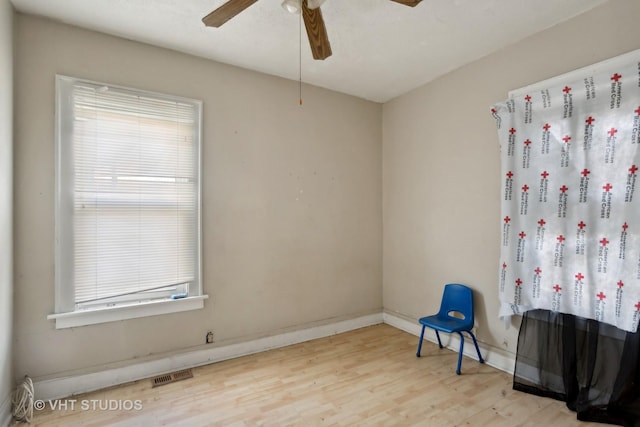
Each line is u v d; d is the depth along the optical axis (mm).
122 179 2314
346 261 3385
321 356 2746
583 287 1962
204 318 2607
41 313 2070
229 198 2727
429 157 3105
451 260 2896
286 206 3012
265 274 2895
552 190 2117
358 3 1949
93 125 2223
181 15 2070
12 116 1960
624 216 1812
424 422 1867
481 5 1985
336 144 3326
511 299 2309
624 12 1876
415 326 3248
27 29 2043
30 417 1894
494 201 2553
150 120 2410
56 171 2109
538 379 2133
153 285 2418
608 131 1875
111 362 2262
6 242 1864
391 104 3541
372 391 2191
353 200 3443
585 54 2037
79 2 1939
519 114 2287
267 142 2914
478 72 2664
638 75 1759
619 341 1834
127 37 2320
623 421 1771
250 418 1907
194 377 2381
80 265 2184
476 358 2674
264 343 2877
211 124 2648
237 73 2771
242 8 1495
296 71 2881
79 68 2186
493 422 1860
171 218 2486
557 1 1947
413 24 2180
